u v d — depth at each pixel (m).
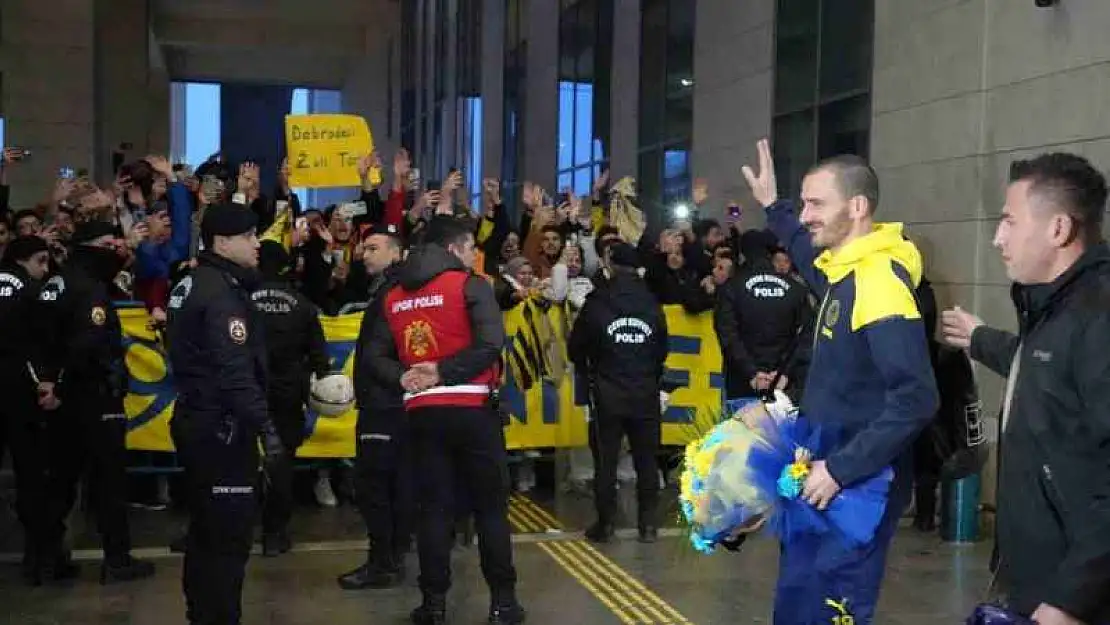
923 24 8.84
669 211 14.89
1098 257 2.56
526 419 8.91
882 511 3.14
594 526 7.38
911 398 3.05
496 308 5.26
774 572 6.59
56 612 5.71
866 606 3.26
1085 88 7.12
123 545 6.25
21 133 16.58
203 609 4.80
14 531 7.43
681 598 6.08
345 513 8.23
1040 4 7.41
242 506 4.77
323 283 9.18
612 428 7.22
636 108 16.42
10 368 5.93
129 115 26.95
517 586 6.29
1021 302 2.70
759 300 7.69
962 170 8.29
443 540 5.47
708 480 3.23
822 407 3.28
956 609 5.91
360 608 5.87
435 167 33.75
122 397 6.18
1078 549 2.32
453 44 31.39
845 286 3.26
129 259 8.77
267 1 35.62
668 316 9.19
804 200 3.39
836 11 10.34
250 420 4.68
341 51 38.94
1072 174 2.58
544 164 22.59
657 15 15.52
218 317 4.66
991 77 8.02
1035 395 2.57
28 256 6.19
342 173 9.56
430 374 5.15
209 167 10.24
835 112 10.35
